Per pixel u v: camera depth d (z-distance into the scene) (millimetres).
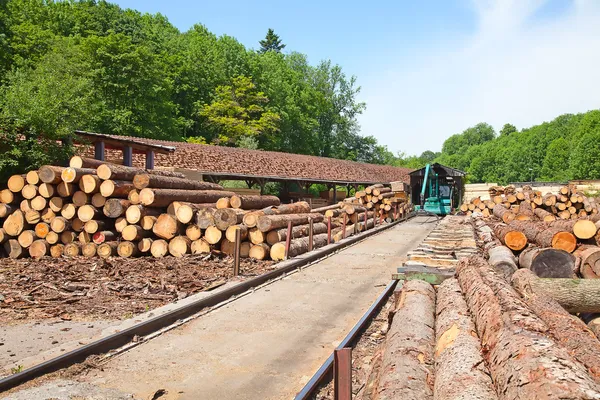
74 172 11992
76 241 12391
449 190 31078
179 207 12805
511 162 108562
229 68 58406
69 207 12250
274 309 8172
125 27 51812
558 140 90625
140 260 11836
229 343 6418
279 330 7023
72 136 15344
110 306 7953
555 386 2693
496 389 3299
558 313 4793
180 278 10086
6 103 13859
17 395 4535
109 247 12094
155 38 55656
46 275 9945
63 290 8906
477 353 3953
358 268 12188
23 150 13438
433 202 30109
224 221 12508
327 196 38500
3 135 13055
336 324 7383
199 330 6961
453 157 142500
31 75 22703
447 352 4168
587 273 8008
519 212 20812
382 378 4047
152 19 68875
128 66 39344
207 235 12656
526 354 3199
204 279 10094
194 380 5184
